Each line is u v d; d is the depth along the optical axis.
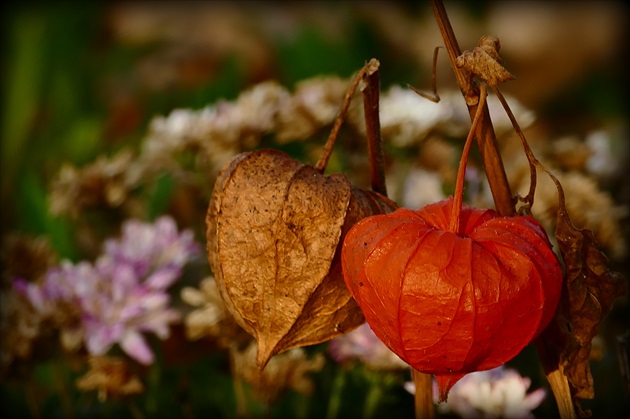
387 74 1.59
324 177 0.57
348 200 0.57
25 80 1.52
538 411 0.79
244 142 0.89
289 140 0.88
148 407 0.82
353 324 0.58
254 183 0.57
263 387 0.72
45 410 0.88
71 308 0.73
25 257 0.86
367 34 1.61
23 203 1.04
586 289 0.57
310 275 0.57
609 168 1.03
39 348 0.73
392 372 0.72
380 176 0.60
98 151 1.46
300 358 0.73
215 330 0.72
